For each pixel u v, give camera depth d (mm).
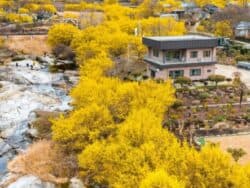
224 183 32375
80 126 45938
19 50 114312
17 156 52906
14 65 102000
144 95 50219
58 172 46438
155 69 76875
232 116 59000
